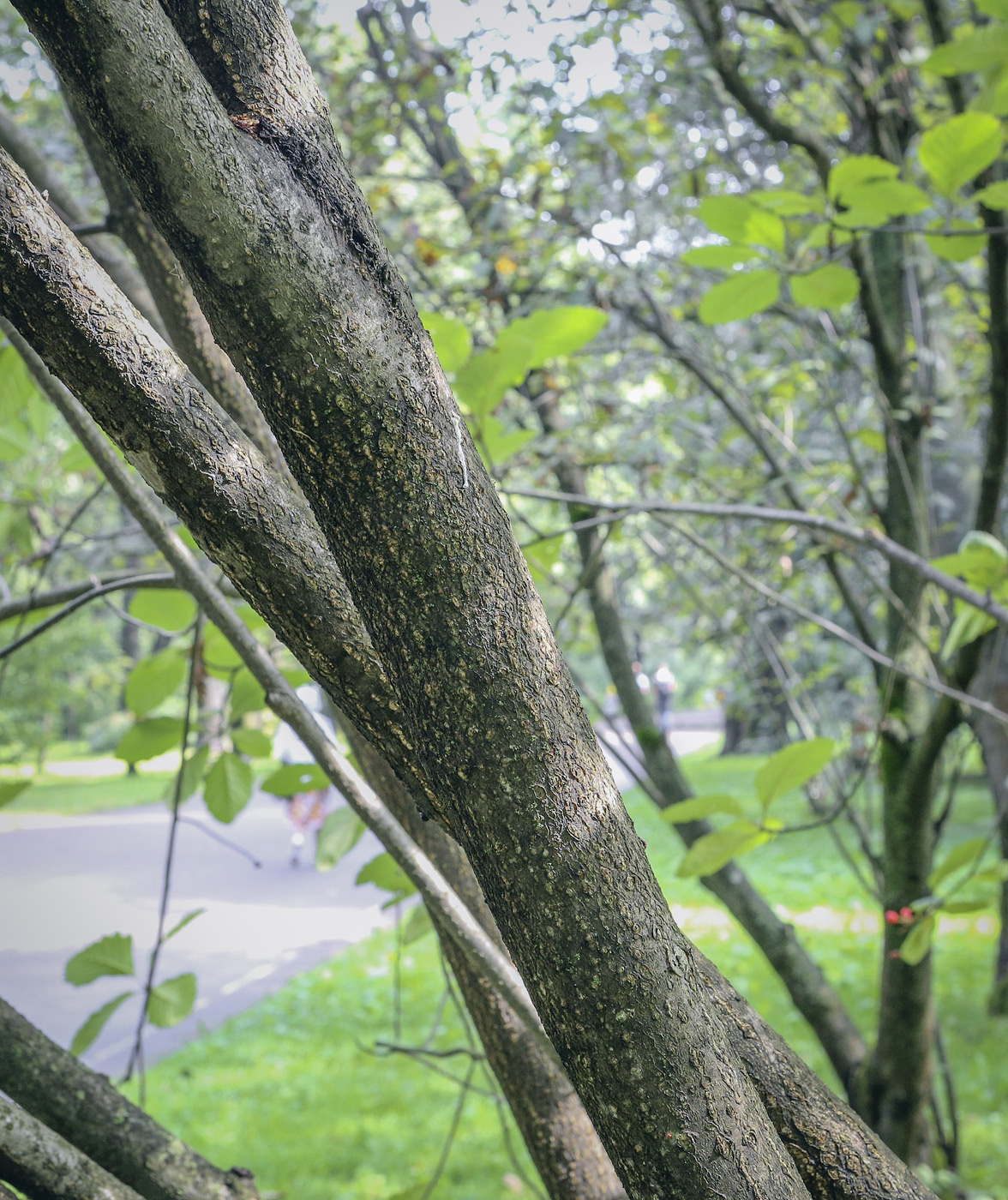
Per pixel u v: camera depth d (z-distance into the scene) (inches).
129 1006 295.1
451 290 137.2
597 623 130.7
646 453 126.1
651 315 156.9
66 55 26.2
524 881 27.3
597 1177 56.7
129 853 545.3
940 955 321.1
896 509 114.4
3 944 353.4
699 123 175.3
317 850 70.4
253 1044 268.4
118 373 29.5
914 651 110.7
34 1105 43.8
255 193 27.2
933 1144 132.3
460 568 27.8
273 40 29.5
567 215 146.8
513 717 27.6
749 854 481.7
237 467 31.8
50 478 84.4
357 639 32.9
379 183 181.9
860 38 101.6
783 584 142.9
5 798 62.3
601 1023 26.9
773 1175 28.1
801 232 99.7
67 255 28.5
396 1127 217.0
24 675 707.4
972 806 522.3
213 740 67.3
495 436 64.2
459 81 160.2
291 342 27.3
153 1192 44.2
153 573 63.7
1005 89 55.6
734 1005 37.9
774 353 158.7
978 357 209.6
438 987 313.3
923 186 128.9
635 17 150.4
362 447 27.7
